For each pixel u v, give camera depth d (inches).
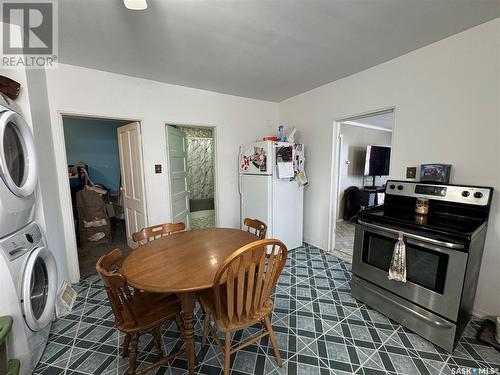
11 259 50.8
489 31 64.6
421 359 58.2
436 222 65.1
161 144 113.9
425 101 79.8
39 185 67.9
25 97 65.2
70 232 94.5
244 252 43.5
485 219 65.5
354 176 195.5
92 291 91.0
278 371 55.4
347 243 139.8
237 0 54.6
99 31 66.7
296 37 72.3
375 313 75.9
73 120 168.1
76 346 63.9
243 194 130.6
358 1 56.0
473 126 69.3
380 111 95.3
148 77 105.0
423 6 58.1
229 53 82.4
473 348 60.9
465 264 54.6
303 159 127.0
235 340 65.1
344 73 102.9
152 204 114.0
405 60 84.4
